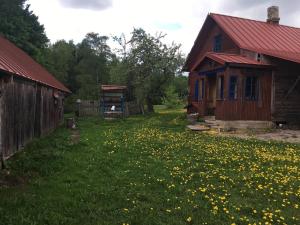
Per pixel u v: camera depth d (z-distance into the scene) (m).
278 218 6.30
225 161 10.89
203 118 23.44
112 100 35.72
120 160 10.96
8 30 32.41
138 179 8.66
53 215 6.03
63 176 8.66
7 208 6.25
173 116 29.27
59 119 24.00
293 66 21.86
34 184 7.84
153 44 36.09
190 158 11.46
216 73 22.27
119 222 5.88
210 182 8.57
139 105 36.75
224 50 25.59
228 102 20.20
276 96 21.52
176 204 6.86
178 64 35.97
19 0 35.31
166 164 10.50
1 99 9.37
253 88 21.09
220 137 17.16
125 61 37.28
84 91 57.59
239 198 7.41
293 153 12.99
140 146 13.88
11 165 9.34
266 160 11.41
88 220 5.94
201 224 5.93
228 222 6.05
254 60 21.64
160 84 36.44
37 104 14.83
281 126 21.28
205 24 27.33
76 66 70.44
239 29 25.09
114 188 7.77
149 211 6.42
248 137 17.30
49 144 13.55
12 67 10.05
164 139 16.16
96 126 23.75
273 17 28.45
